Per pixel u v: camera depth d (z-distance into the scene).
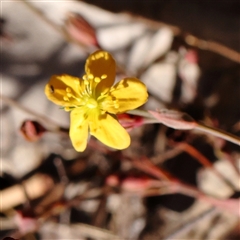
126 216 0.15
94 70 0.12
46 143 0.15
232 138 0.12
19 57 0.14
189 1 0.14
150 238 0.15
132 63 0.14
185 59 0.14
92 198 0.15
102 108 0.12
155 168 0.13
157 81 0.15
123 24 0.14
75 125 0.12
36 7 0.14
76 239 0.15
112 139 0.12
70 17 0.13
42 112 0.15
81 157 0.15
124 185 0.13
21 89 0.14
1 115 0.15
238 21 0.14
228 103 0.14
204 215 0.13
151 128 0.15
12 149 0.15
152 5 0.14
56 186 0.15
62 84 0.12
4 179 0.15
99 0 0.14
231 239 0.14
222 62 0.14
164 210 0.15
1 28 0.14
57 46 0.14
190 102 0.14
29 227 0.14
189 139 0.14
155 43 0.14
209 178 0.14
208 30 0.14
